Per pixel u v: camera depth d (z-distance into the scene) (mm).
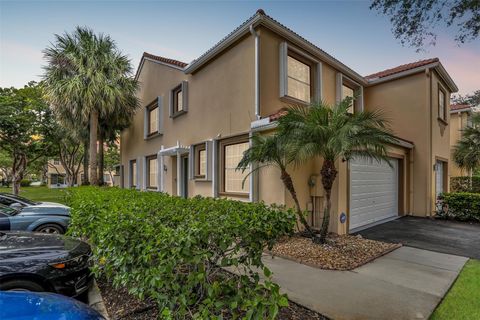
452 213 9555
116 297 3729
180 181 11414
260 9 7480
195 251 2471
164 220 3281
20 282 3240
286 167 6980
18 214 6562
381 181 9266
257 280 2738
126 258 2717
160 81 13297
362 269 4734
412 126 10742
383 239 6801
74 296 3607
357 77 11055
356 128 4957
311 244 6027
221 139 9172
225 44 8680
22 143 15695
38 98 15391
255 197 7742
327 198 5926
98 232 3490
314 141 5340
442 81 11914
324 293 3785
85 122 14195
